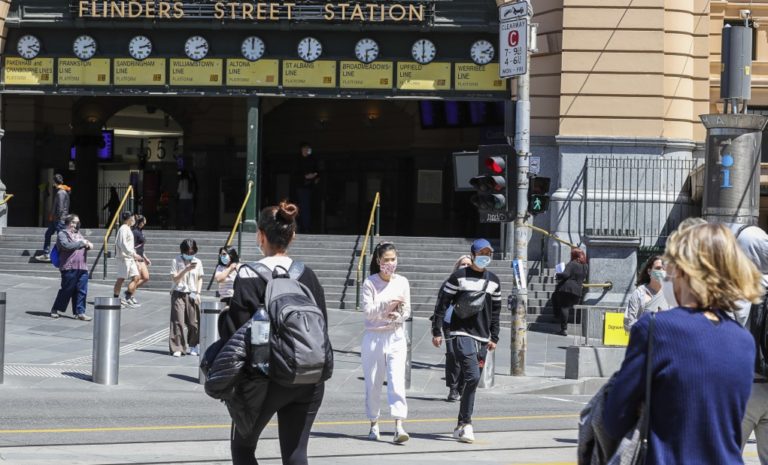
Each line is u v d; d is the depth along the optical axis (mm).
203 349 20141
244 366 7996
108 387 19250
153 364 21891
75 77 36344
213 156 48344
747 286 5426
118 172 51000
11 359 21750
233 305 8211
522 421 16391
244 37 36031
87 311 28203
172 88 36156
